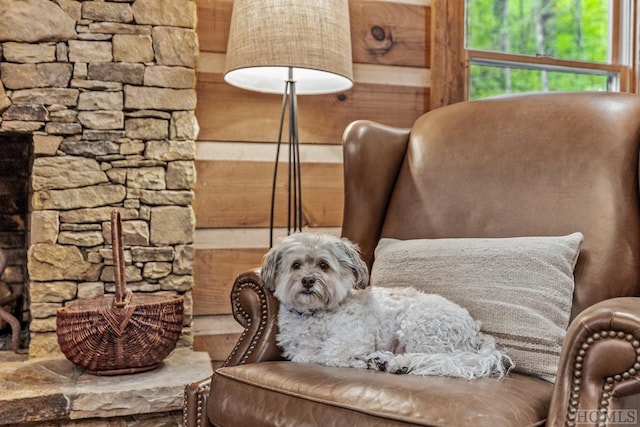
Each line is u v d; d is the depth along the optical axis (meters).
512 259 1.51
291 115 2.15
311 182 2.41
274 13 1.90
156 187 2.14
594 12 2.79
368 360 1.42
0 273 2.12
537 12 2.72
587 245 1.54
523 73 2.69
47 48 2.05
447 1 2.51
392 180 2.00
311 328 1.53
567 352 1.09
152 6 2.13
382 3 2.47
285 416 1.23
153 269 2.13
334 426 1.15
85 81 2.07
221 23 2.30
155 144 2.13
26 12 2.03
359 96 2.45
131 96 2.11
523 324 1.44
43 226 2.05
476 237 1.72
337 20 1.98
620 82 2.78
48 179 2.05
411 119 2.52
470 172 1.81
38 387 1.73
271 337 1.57
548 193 1.65
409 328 1.49
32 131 2.04
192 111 2.17
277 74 2.24
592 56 2.78
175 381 1.81
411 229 1.86
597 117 1.68
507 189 1.72
